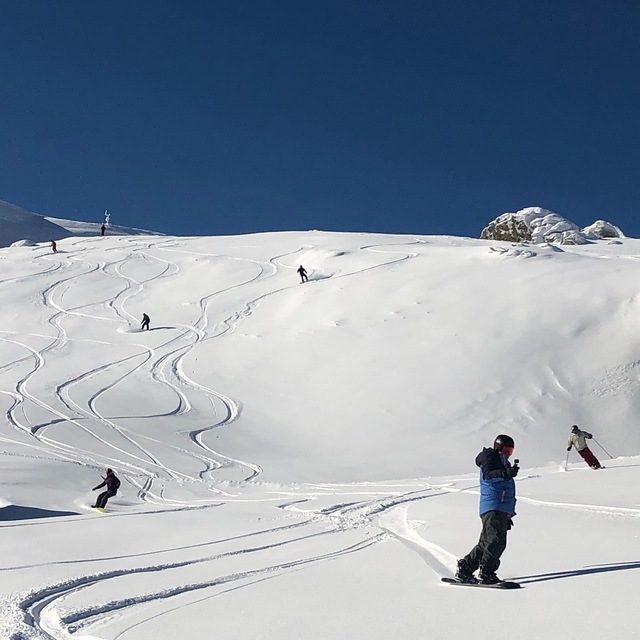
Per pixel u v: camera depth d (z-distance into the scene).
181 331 45.81
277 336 42.66
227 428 31.59
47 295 54.47
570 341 37.25
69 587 7.27
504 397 33.59
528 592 6.52
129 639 5.35
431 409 33.12
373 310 43.62
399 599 6.41
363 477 25.55
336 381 36.47
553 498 12.29
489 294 43.22
